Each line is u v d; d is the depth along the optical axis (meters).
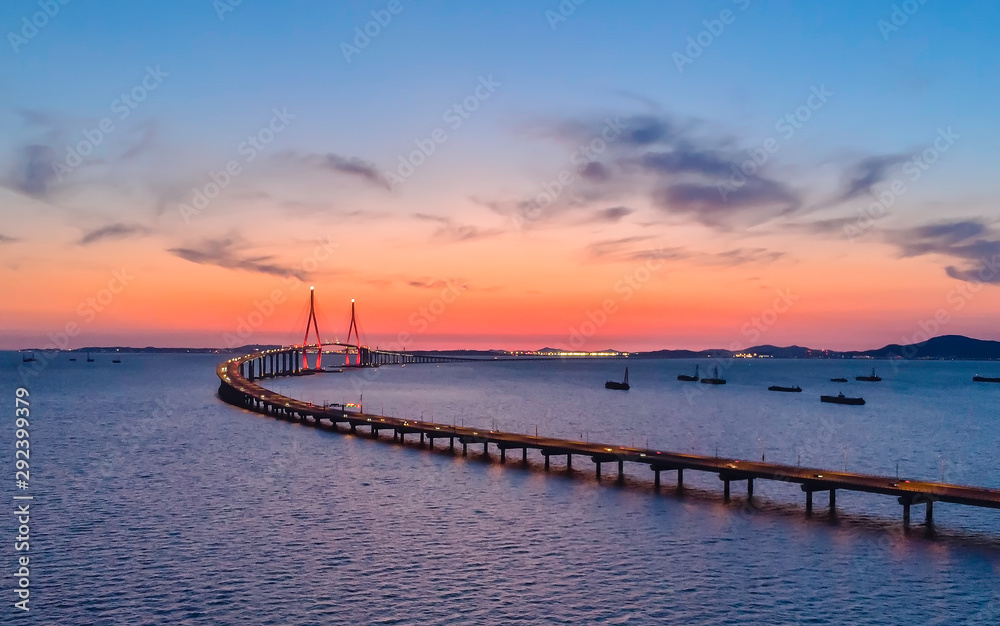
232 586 58.00
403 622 51.94
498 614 53.28
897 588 58.31
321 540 69.56
